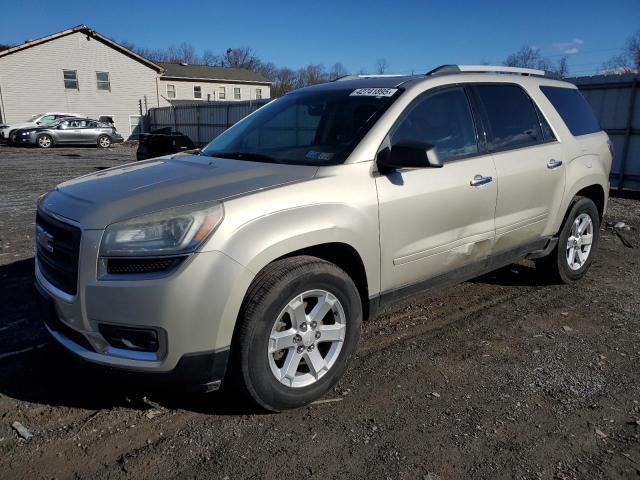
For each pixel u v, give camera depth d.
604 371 3.58
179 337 2.61
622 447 2.78
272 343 2.89
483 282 5.34
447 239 3.74
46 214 3.05
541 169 4.42
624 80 11.14
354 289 3.19
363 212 3.18
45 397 3.19
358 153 3.29
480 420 3.01
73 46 34.44
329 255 3.25
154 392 3.26
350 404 3.17
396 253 3.42
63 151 26.02
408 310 4.61
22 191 11.86
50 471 2.56
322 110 3.80
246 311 2.76
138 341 2.67
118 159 21.50
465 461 2.66
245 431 2.89
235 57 90.06
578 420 3.01
